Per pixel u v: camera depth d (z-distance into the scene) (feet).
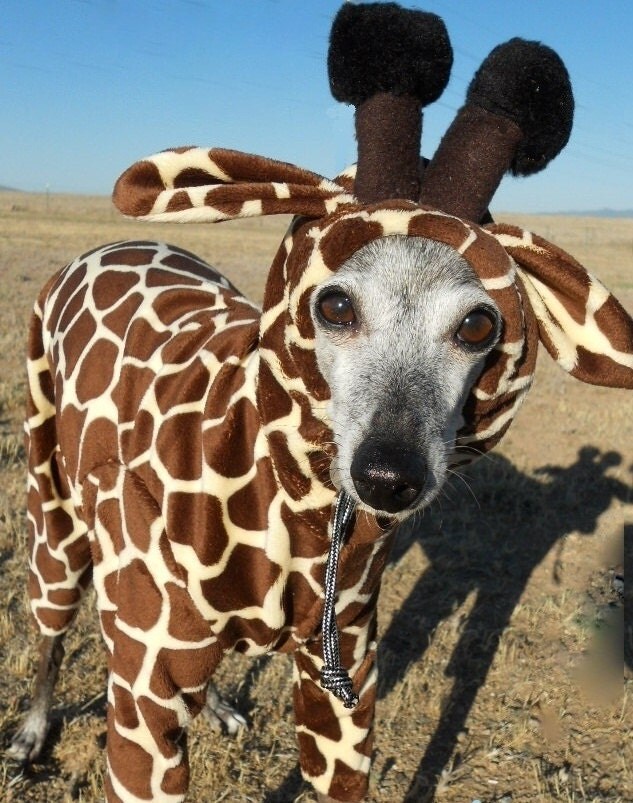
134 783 1.34
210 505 1.28
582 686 2.30
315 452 1.22
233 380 1.31
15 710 2.05
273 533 1.28
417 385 1.15
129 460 1.42
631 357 1.22
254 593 1.31
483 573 2.89
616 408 4.89
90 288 1.80
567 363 1.25
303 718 1.53
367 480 1.11
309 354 1.18
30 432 1.87
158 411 1.40
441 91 1.21
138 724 1.34
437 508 3.32
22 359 5.15
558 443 4.20
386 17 1.16
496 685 2.30
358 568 1.38
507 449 4.03
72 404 1.64
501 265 1.13
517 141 1.20
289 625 1.38
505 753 2.05
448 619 2.60
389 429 1.12
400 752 2.05
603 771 2.00
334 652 1.29
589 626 2.57
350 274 1.14
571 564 3.00
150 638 1.32
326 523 1.28
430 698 2.23
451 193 1.20
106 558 1.42
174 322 1.58
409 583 2.80
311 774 1.55
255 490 1.28
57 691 2.15
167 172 1.23
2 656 2.25
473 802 1.90
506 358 1.18
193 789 1.89
